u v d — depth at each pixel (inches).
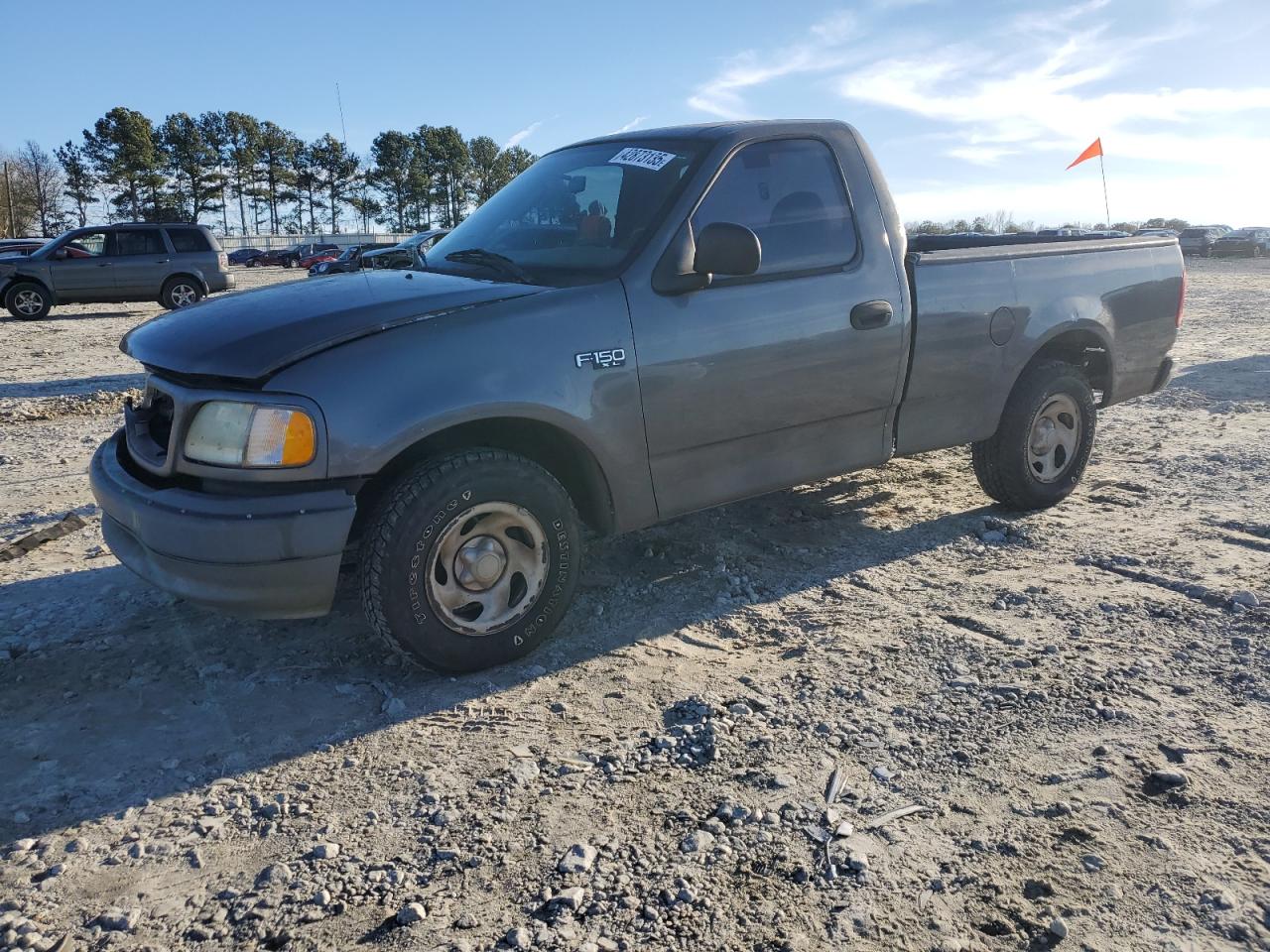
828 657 136.7
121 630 150.3
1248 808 99.8
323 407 117.8
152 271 823.7
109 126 3644.2
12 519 211.2
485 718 122.2
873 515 204.5
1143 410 309.9
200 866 94.6
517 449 142.3
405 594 124.6
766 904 87.5
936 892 88.7
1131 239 209.0
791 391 155.2
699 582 167.3
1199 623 144.9
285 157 4281.5
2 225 3316.9
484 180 4517.7
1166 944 81.7
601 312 136.4
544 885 90.7
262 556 117.6
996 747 112.9
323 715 124.2
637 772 109.4
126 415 143.0
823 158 163.8
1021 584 162.6
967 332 177.0
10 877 93.0
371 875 92.5
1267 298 738.2
